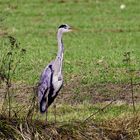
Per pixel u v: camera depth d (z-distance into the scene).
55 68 14.08
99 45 24.12
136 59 20.94
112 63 20.30
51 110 15.34
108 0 34.75
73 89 17.41
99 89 17.39
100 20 29.83
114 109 15.37
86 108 15.53
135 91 17.27
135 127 13.73
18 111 13.44
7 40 24.17
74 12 31.75
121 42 24.75
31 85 17.80
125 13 31.53
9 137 12.88
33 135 12.97
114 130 13.62
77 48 23.48
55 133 13.15
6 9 31.64
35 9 32.19
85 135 13.31
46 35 26.38
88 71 19.31
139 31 27.27
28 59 20.92
